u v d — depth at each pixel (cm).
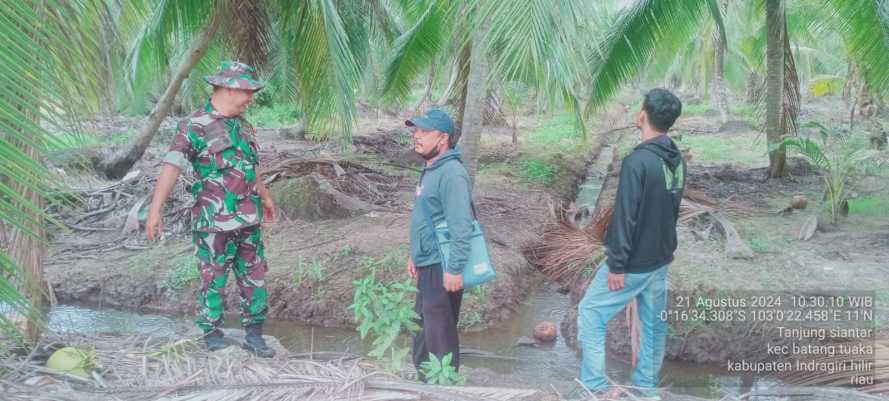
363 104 2453
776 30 1130
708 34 2419
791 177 1213
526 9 463
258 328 396
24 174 270
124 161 1068
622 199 334
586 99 1148
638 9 1044
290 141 1645
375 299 363
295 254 749
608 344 571
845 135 905
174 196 906
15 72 264
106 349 361
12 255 333
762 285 594
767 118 1203
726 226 768
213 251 371
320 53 782
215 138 358
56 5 292
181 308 683
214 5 895
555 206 1002
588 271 717
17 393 297
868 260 676
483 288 671
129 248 799
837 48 2800
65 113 298
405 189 1086
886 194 990
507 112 2216
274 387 317
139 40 1027
